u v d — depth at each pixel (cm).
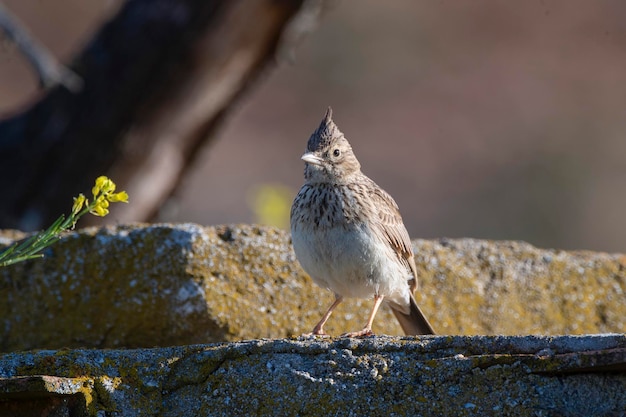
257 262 916
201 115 1295
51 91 1280
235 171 2150
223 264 902
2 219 1269
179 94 1274
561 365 655
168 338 888
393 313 976
